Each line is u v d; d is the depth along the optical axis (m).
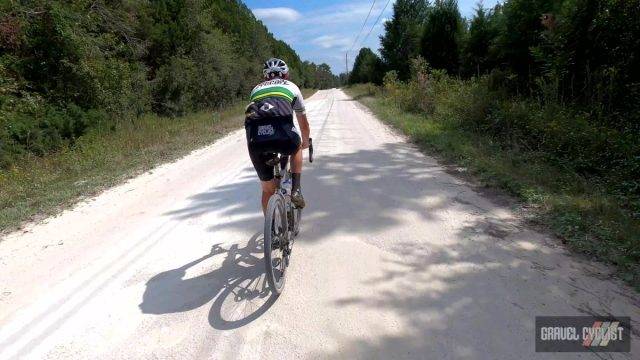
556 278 3.46
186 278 3.79
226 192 6.61
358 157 8.62
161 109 21.03
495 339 2.74
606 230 4.18
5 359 2.78
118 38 17.52
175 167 8.79
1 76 11.22
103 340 2.94
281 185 3.83
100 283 3.77
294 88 3.62
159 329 3.04
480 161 7.20
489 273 3.59
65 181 7.77
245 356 2.69
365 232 4.60
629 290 3.24
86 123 12.98
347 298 3.30
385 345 2.73
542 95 10.47
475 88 12.23
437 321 2.96
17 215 5.77
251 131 3.45
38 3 12.31
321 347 2.74
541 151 7.43
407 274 3.64
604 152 6.72
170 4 22.80
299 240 4.46
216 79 25.56
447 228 4.61
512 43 12.49
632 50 8.07
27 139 10.77
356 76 77.88
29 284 3.81
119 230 5.12
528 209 5.05
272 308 3.23
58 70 13.14
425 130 11.24
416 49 28.42
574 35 8.98
